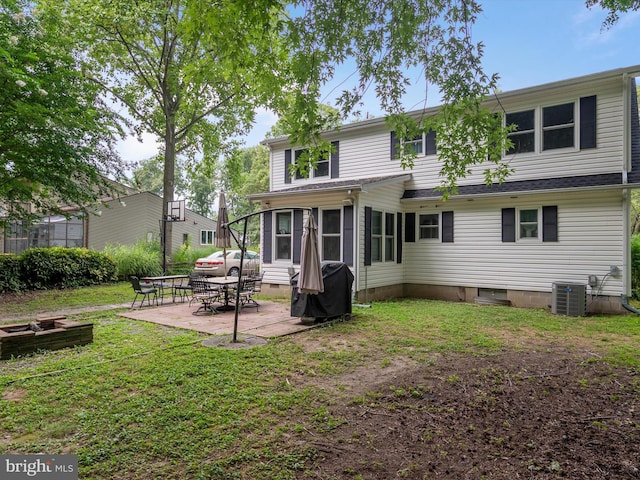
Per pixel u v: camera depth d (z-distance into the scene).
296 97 4.54
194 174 22.91
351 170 12.98
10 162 9.84
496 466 2.78
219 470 2.64
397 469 2.73
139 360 5.09
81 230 20.33
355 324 7.59
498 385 4.37
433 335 6.68
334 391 4.16
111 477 2.56
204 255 21.75
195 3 3.91
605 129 9.17
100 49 16.67
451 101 4.57
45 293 12.47
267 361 5.13
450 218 11.49
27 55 8.75
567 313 8.72
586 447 3.04
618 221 9.02
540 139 10.02
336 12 4.29
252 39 4.29
